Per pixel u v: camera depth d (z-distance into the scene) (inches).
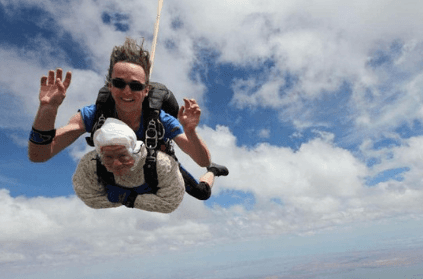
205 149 101.9
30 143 90.5
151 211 111.5
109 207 112.2
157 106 101.0
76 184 104.7
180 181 108.0
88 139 104.4
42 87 84.3
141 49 92.9
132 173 97.2
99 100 98.3
